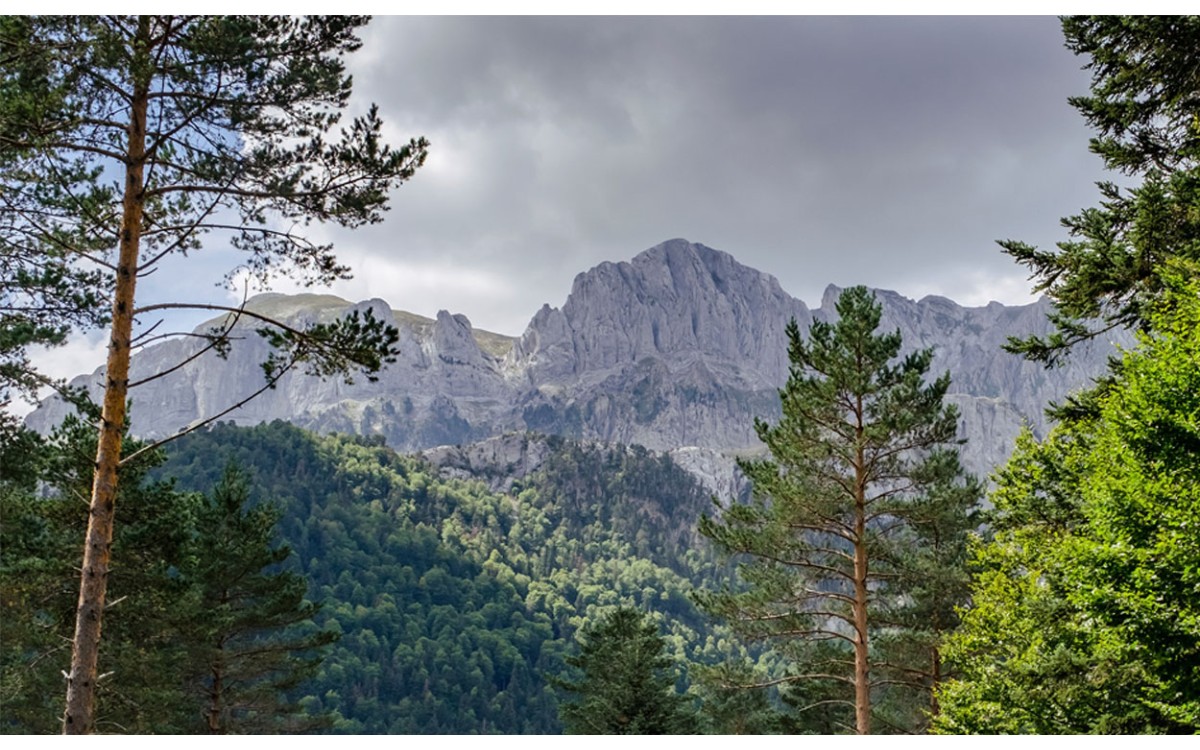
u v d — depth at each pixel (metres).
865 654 21.92
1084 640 13.43
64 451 19.97
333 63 12.58
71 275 13.59
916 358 21.84
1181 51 13.54
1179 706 11.23
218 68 12.07
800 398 21.64
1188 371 12.16
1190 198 12.88
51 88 11.61
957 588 22.67
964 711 15.36
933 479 21.91
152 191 12.12
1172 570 11.19
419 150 12.70
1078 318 13.99
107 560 11.62
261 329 11.88
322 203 12.63
